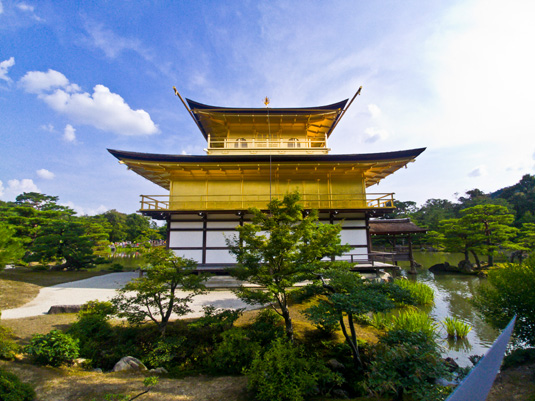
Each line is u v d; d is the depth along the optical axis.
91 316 10.86
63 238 26.69
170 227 21.20
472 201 70.00
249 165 20.55
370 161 20.61
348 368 8.95
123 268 30.22
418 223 62.69
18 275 21.03
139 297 10.43
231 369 8.95
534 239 32.38
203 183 22.55
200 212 20.39
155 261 10.62
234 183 22.58
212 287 17.77
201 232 21.16
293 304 14.60
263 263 11.15
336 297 7.98
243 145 26.05
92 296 15.97
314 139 29.45
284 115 24.78
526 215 49.22
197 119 26.16
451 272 30.66
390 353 7.19
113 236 61.88
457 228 31.53
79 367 8.94
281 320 12.22
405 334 8.13
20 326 11.25
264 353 8.23
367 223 21.69
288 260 10.48
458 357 10.73
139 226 71.19
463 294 20.45
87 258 28.05
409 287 17.81
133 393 7.30
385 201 21.27
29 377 7.61
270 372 7.33
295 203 11.07
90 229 42.78
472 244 32.00
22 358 8.68
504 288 9.48
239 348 8.95
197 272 19.16
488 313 10.05
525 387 7.39
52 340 8.78
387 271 23.62
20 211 32.06
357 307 7.57
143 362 9.36
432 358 6.91
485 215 30.89
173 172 22.12
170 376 8.59
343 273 9.20
